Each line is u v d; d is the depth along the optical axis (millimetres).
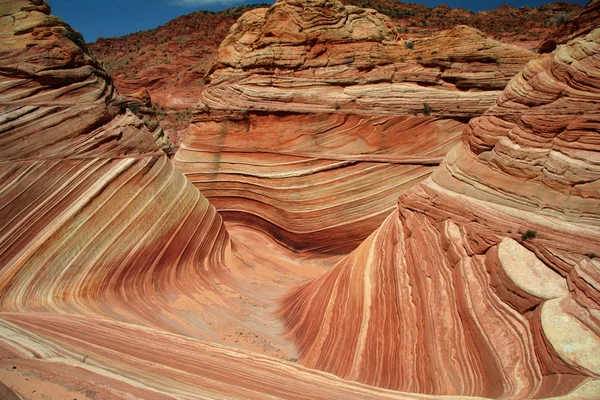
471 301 6762
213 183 18094
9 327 6008
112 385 4168
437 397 5352
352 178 16266
